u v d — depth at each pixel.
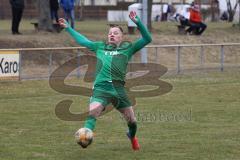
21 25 111.12
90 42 26.83
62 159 25.98
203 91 51.03
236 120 36.56
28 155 26.64
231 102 44.75
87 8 163.12
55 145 28.89
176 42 82.81
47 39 73.06
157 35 85.12
